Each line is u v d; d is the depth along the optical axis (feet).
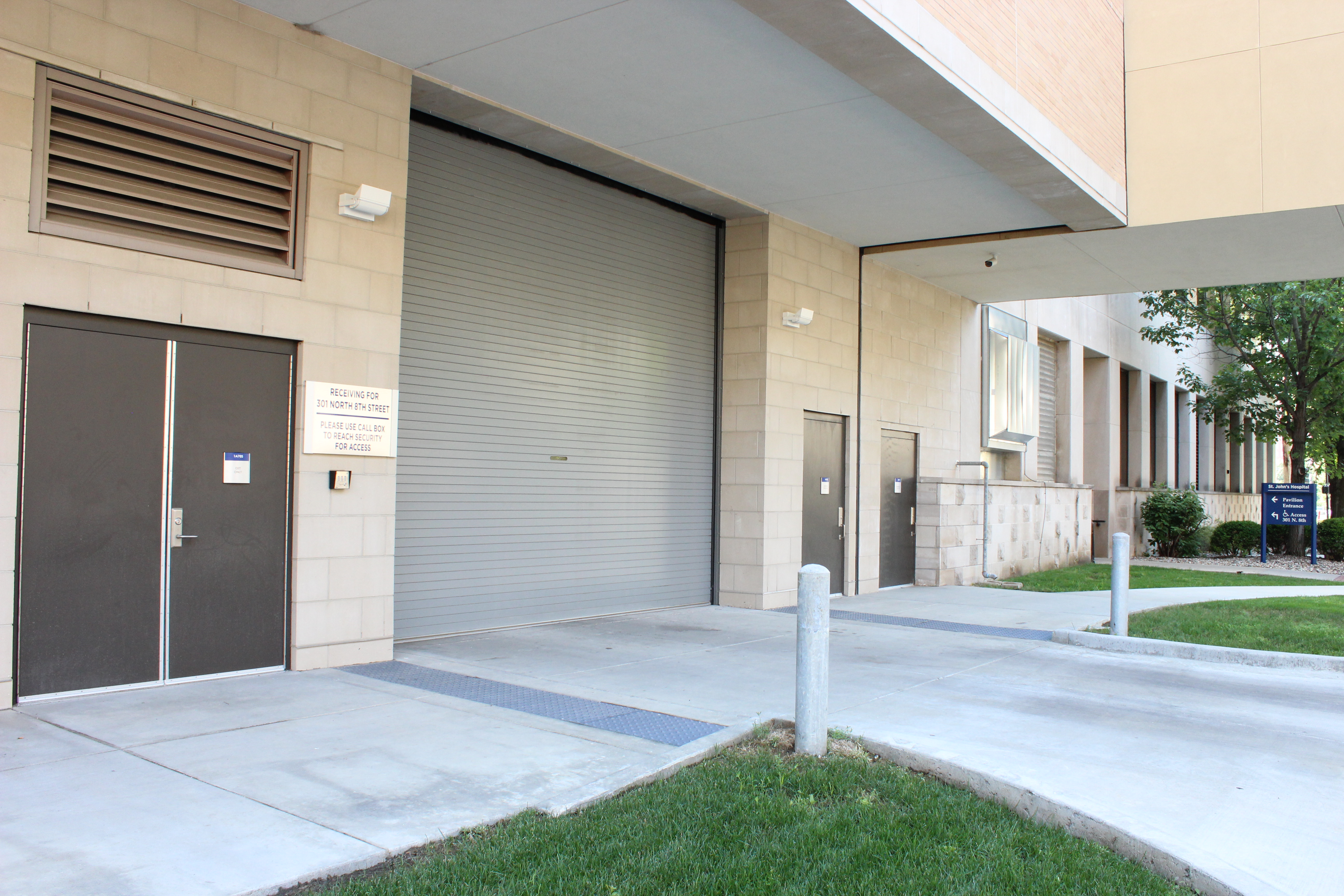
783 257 41.06
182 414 22.02
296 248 23.95
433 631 29.84
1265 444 118.62
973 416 57.47
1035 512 60.95
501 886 11.75
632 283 37.32
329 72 24.63
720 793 15.58
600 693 22.81
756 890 12.00
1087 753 18.80
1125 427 87.45
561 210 34.35
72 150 20.27
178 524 21.94
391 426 25.79
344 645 24.85
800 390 42.01
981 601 43.65
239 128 22.80
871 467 47.14
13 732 17.67
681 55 25.79
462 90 28.12
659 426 38.52
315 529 24.17
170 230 21.86
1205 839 14.35
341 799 14.67
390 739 18.11
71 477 20.31
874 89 26.78
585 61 26.13
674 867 12.51
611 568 36.29
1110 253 43.70
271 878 11.68
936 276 50.90
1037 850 13.87
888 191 37.27
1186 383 93.66
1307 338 74.69
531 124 30.71
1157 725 21.31
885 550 48.65
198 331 22.29
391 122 26.04
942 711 22.04
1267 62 36.06
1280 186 35.60
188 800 14.37
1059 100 33.06
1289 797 16.46
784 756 17.97
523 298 32.86
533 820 14.07
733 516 40.63
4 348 19.02
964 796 16.07
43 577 19.92
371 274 25.41
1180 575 58.65
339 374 24.62
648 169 34.94
